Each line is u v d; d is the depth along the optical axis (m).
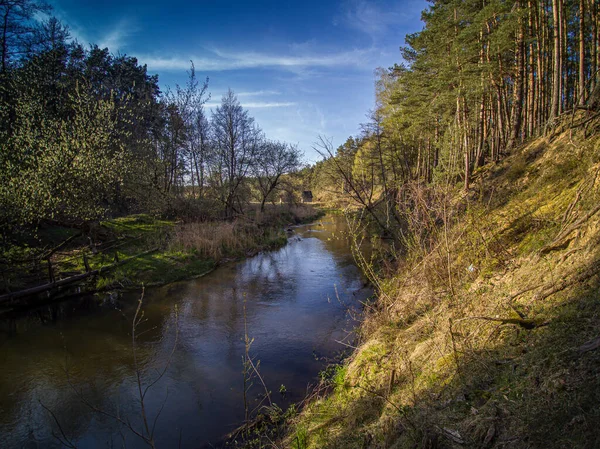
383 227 14.13
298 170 33.47
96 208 15.10
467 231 7.49
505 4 14.18
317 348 8.48
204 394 6.85
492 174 14.62
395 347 6.05
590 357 3.10
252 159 28.52
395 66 24.98
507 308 4.71
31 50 19.72
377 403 4.80
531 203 7.80
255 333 9.49
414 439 3.43
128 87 30.00
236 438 5.55
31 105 13.88
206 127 27.55
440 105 17.47
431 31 17.81
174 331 9.75
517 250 6.48
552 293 4.38
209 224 22.61
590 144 7.67
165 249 17.34
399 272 9.05
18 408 6.56
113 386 7.20
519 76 17.20
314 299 12.09
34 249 13.66
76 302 11.94
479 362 4.07
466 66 15.05
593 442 2.39
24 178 12.02
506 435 2.94
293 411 5.95
